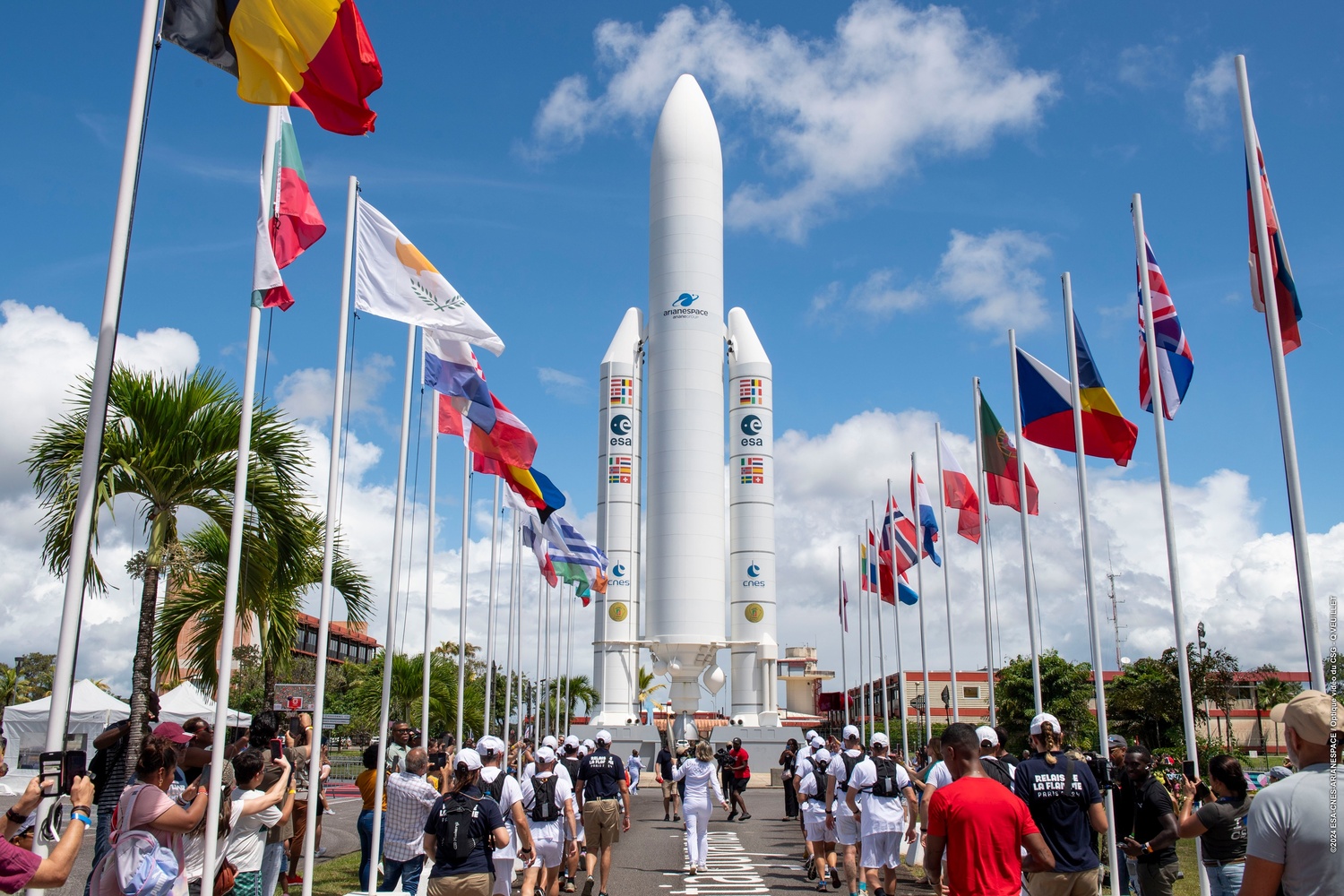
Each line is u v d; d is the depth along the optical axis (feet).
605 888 51.29
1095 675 53.72
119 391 51.67
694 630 176.86
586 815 49.96
